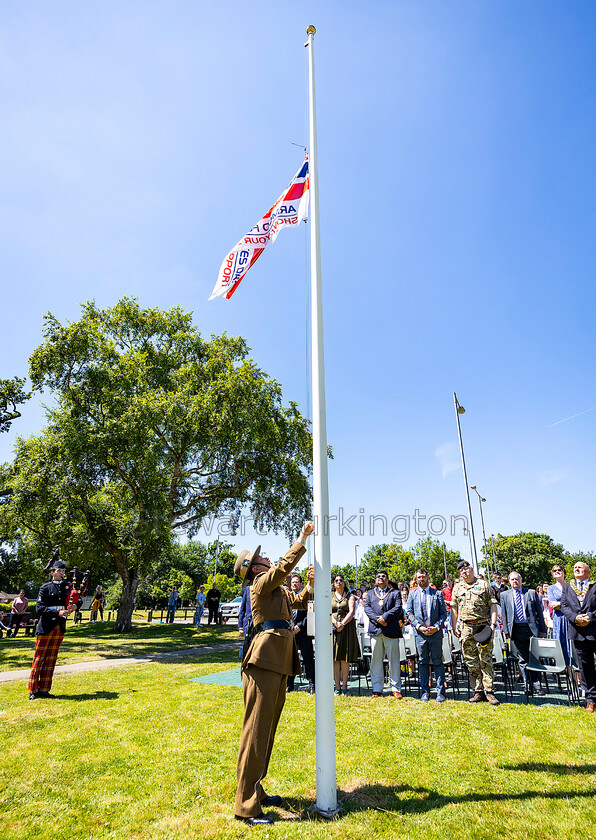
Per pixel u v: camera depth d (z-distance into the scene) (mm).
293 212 7289
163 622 30438
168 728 6102
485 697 7348
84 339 18359
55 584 8352
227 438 20609
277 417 23266
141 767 4824
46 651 8023
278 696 4094
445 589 12375
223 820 3691
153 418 17672
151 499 17031
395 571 58438
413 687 8969
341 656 8203
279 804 3996
